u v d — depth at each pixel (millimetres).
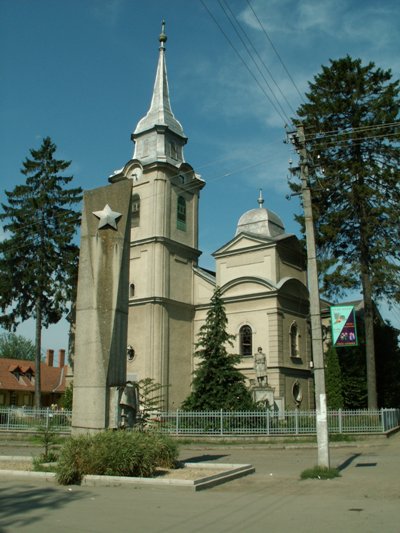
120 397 15102
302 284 38062
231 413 24547
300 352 36875
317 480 13445
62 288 37344
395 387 34906
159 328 36375
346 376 33844
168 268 37875
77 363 15664
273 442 23594
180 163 40031
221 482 12805
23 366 59875
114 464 12453
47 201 37750
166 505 9797
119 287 15891
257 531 7844
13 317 36938
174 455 14336
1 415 26984
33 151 38969
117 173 40406
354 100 31266
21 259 37219
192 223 40844
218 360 27188
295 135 17469
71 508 9461
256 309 36031
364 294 30062
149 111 42031
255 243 37406
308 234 16656
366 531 7863
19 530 7852
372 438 24641
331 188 31125
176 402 36531
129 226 16688
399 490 11859
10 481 12617
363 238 30672
